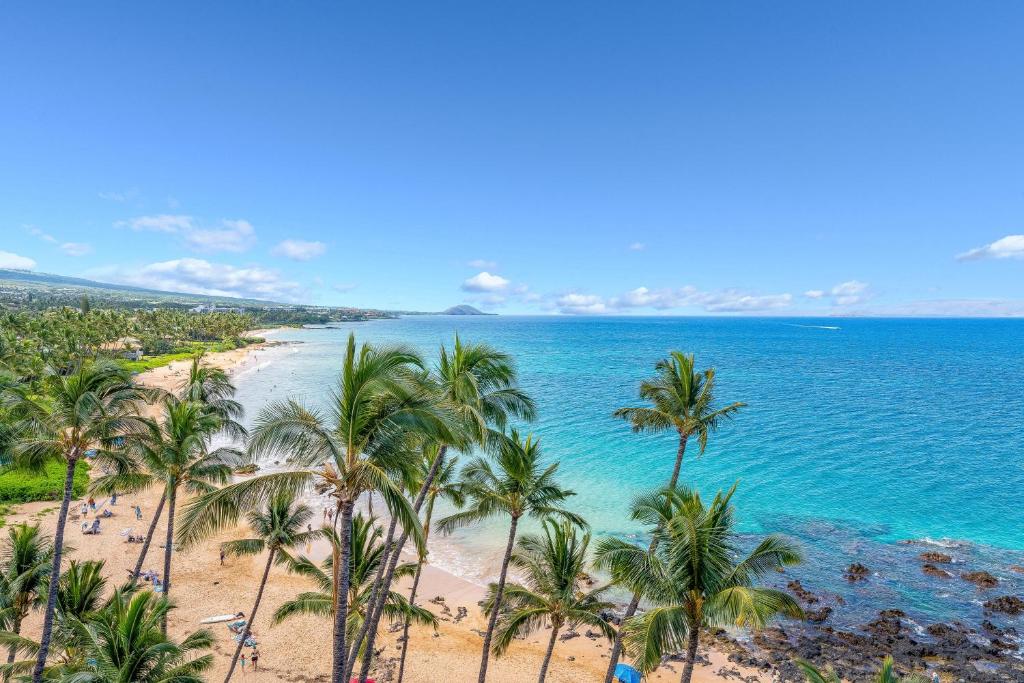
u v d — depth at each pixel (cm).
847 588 3728
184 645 1783
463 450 1619
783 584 3775
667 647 1692
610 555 1805
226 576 3884
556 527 2342
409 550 4394
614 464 6412
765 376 13725
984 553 4212
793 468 6247
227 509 1398
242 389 11325
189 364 13675
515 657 3145
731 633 3309
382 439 1482
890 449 6994
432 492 2575
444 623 3450
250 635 3197
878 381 12800
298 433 1420
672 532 1730
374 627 2184
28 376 7431
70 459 2145
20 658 2689
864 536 4509
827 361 17538
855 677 2856
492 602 3147
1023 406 9700
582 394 10806
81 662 1788
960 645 3094
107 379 2234
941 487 5612
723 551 1702
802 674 2902
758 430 8019
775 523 4772
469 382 2012
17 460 2109
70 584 2183
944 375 13912
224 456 2683
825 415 9000
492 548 4472
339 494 1455
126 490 2642
